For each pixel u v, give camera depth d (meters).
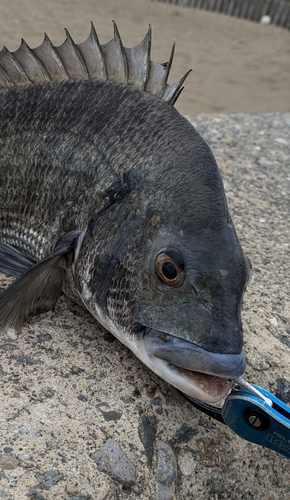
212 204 0.33
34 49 0.46
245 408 0.35
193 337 0.32
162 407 0.38
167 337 0.33
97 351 0.40
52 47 0.45
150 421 0.37
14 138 0.44
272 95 1.67
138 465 0.35
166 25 2.26
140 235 0.35
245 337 0.45
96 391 0.37
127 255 0.35
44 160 0.42
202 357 0.32
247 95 1.65
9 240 0.45
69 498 0.32
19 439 0.34
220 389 0.33
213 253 0.32
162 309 0.33
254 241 0.57
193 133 0.37
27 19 2.05
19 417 0.35
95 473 0.34
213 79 1.76
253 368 0.43
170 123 0.38
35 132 0.43
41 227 0.43
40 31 1.95
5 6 2.14
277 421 0.34
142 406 0.37
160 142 0.37
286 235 0.59
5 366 0.38
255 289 0.50
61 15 2.16
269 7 2.39
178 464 0.37
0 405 0.35
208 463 0.38
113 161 0.38
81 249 0.38
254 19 2.42
